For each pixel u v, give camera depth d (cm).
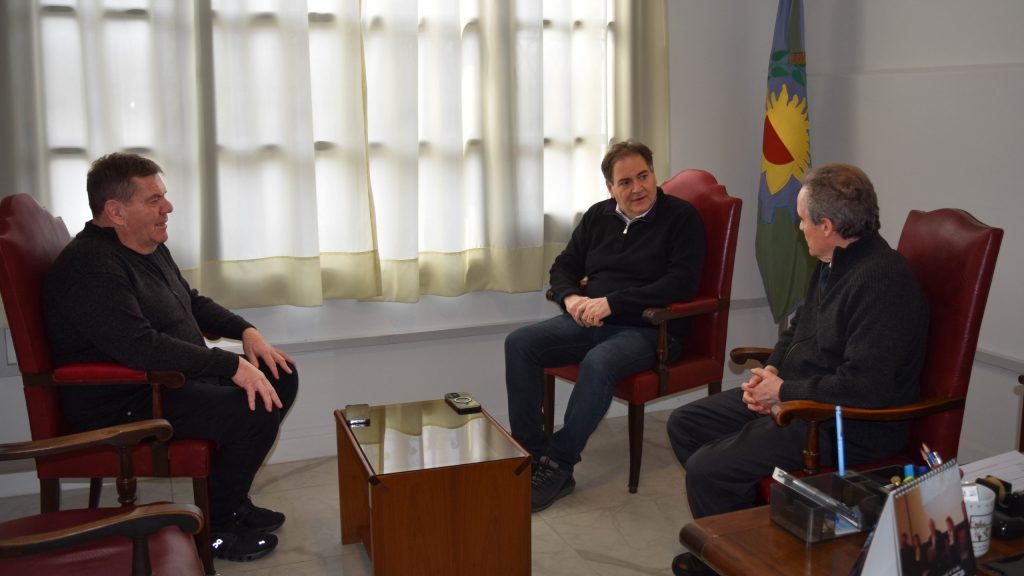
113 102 271
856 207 194
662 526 257
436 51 304
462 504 198
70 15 265
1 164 261
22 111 262
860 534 145
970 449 287
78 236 219
